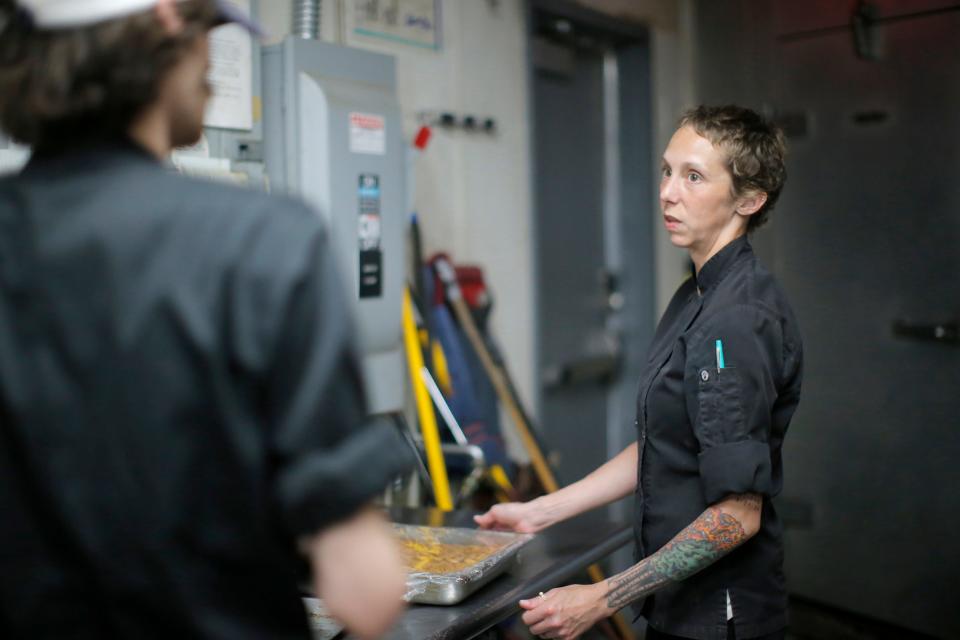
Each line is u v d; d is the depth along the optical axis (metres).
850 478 3.58
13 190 0.75
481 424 2.86
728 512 1.38
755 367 1.39
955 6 3.21
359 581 0.71
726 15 3.95
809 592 3.73
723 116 1.50
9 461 0.71
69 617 0.71
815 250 3.64
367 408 0.74
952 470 3.30
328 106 2.22
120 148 0.75
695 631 1.49
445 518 2.05
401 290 2.47
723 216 1.52
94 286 0.70
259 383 0.70
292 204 0.75
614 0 3.71
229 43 2.19
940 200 3.29
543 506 1.77
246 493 0.70
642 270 4.03
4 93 0.72
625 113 4.02
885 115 3.41
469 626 1.38
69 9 0.70
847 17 3.50
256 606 0.74
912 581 3.43
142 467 0.69
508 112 3.29
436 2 2.97
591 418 4.00
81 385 0.70
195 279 0.70
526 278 3.39
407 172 2.62
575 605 1.41
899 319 3.41
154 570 0.69
